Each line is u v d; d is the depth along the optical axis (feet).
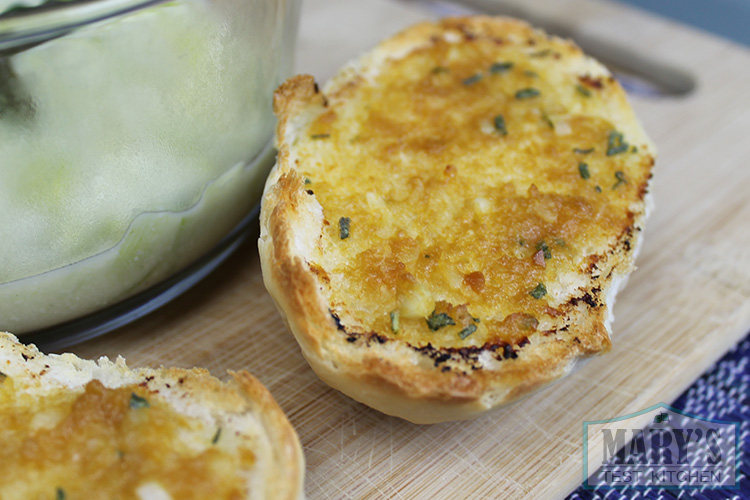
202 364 0.79
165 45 0.68
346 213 0.75
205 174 0.76
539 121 0.84
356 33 1.15
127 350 0.79
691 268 0.89
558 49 0.94
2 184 0.67
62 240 0.71
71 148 0.68
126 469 0.64
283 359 0.79
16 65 0.63
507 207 0.77
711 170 0.98
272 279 0.72
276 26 0.77
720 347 0.83
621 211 0.80
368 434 0.75
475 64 0.90
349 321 0.71
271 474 0.65
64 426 0.65
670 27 1.18
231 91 0.75
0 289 0.71
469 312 0.72
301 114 0.81
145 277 0.77
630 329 0.83
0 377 0.69
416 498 0.71
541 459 0.74
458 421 0.76
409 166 0.79
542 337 0.72
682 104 1.06
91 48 0.65
